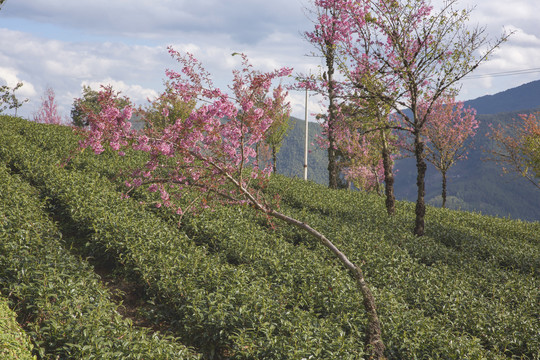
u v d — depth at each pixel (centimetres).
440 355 755
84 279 836
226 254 1164
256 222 1484
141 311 882
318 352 659
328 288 938
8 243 878
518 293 1091
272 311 793
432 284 1093
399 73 1457
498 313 927
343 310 866
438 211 2402
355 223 1723
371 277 1121
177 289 871
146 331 755
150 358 633
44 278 768
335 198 2220
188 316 795
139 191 1515
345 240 1393
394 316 835
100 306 729
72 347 623
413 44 1500
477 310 937
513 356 790
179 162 805
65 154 1895
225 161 788
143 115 728
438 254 1436
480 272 1290
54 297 748
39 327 677
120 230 1092
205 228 1270
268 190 2108
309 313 816
